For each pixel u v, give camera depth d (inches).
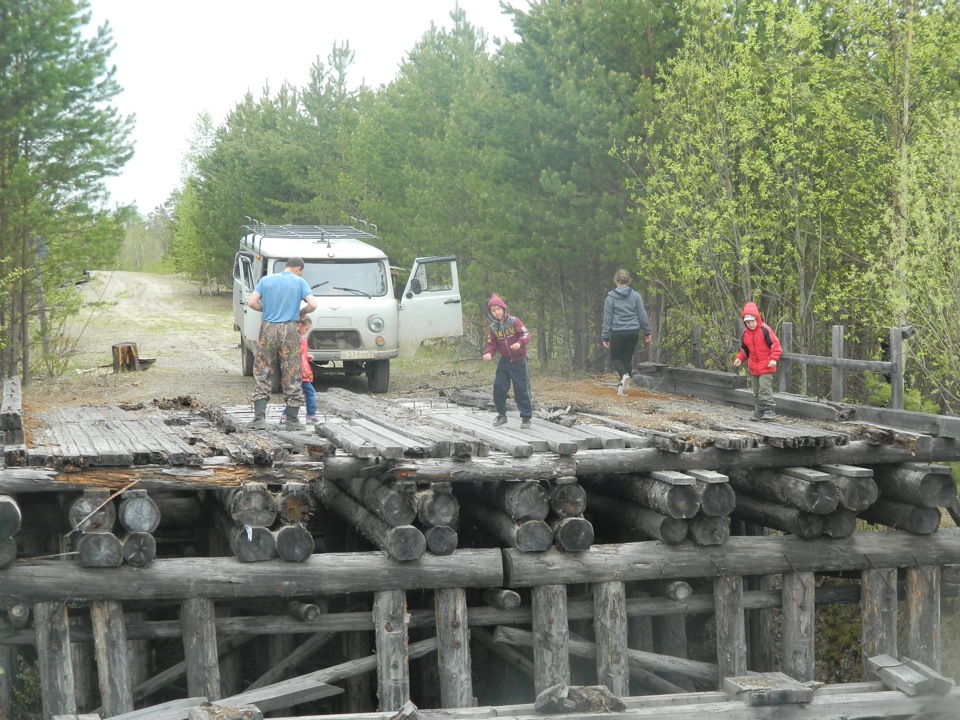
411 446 392.2
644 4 762.2
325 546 533.0
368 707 489.7
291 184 1606.8
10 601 361.7
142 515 369.4
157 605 438.0
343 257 748.0
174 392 759.1
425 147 1120.2
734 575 428.8
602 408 554.3
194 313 1672.0
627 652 419.5
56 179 824.9
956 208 613.3
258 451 379.6
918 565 443.5
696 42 716.7
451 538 397.7
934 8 663.8
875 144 677.3
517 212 804.6
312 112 1606.8
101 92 825.5
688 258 703.7
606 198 763.4
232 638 453.4
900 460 442.9
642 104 753.6
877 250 682.8
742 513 480.4
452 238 1018.7
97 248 860.0
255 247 795.4
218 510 454.9
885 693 409.1
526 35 824.9
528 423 474.6
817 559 434.9
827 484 420.5
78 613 413.4
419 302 749.9
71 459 359.9
